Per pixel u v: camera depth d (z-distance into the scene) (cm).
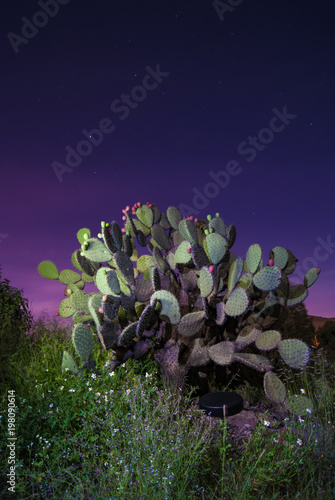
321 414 337
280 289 410
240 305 361
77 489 245
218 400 357
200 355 401
